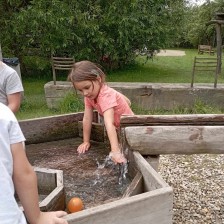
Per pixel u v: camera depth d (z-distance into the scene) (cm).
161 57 1836
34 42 991
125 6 962
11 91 260
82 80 222
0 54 486
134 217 162
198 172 413
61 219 120
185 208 327
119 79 1093
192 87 690
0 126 98
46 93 699
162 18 1088
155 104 697
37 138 283
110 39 984
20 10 924
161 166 430
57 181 201
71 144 281
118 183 219
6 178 98
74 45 998
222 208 327
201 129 217
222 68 1339
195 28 2375
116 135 221
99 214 152
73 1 958
